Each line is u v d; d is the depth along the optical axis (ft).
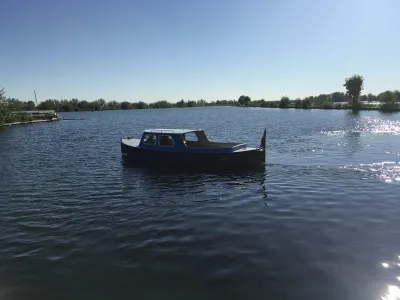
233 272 27.61
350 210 42.88
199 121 255.50
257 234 35.53
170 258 30.30
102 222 39.93
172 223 39.29
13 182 61.26
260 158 70.74
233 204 46.62
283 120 236.22
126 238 35.01
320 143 110.73
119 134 158.61
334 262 29.04
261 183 58.49
